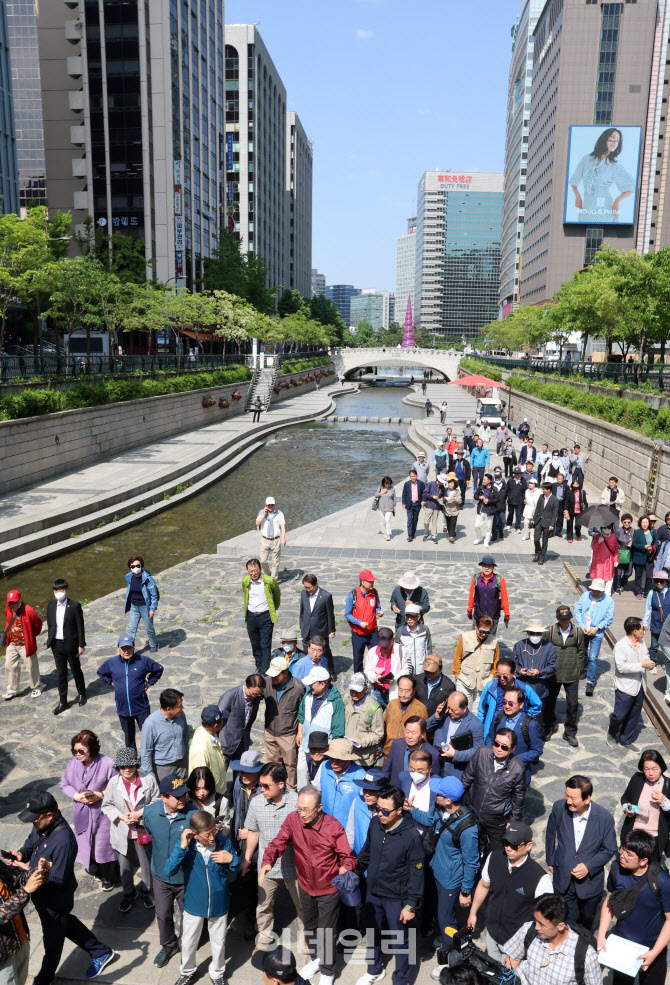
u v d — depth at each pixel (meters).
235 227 114.50
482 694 7.29
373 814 5.27
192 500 26.81
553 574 16.03
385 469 34.81
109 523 22.06
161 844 5.28
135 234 66.06
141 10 62.47
